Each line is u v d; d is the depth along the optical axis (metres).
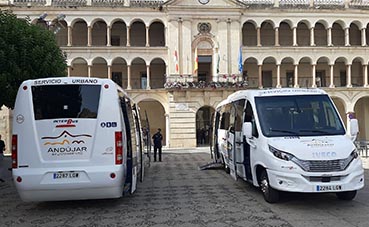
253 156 10.91
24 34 17.45
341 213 9.05
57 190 9.41
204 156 28.95
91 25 42.44
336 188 9.18
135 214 9.51
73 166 9.51
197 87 41.50
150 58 42.97
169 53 42.53
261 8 44.12
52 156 9.51
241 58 42.81
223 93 42.03
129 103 12.62
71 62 41.88
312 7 44.84
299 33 47.16
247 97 11.98
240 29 43.44
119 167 9.65
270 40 46.88
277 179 9.56
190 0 42.53
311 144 9.72
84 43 44.59
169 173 18.06
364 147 26.17
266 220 8.55
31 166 9.48
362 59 45.59
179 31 42.53
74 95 9.77
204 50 43.12
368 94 45.09
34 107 9.69
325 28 46.22
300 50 44.75
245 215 9.06
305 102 11.13
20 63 17.02
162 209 9.98
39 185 9.36
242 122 12.28
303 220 8.48
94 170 9.48
